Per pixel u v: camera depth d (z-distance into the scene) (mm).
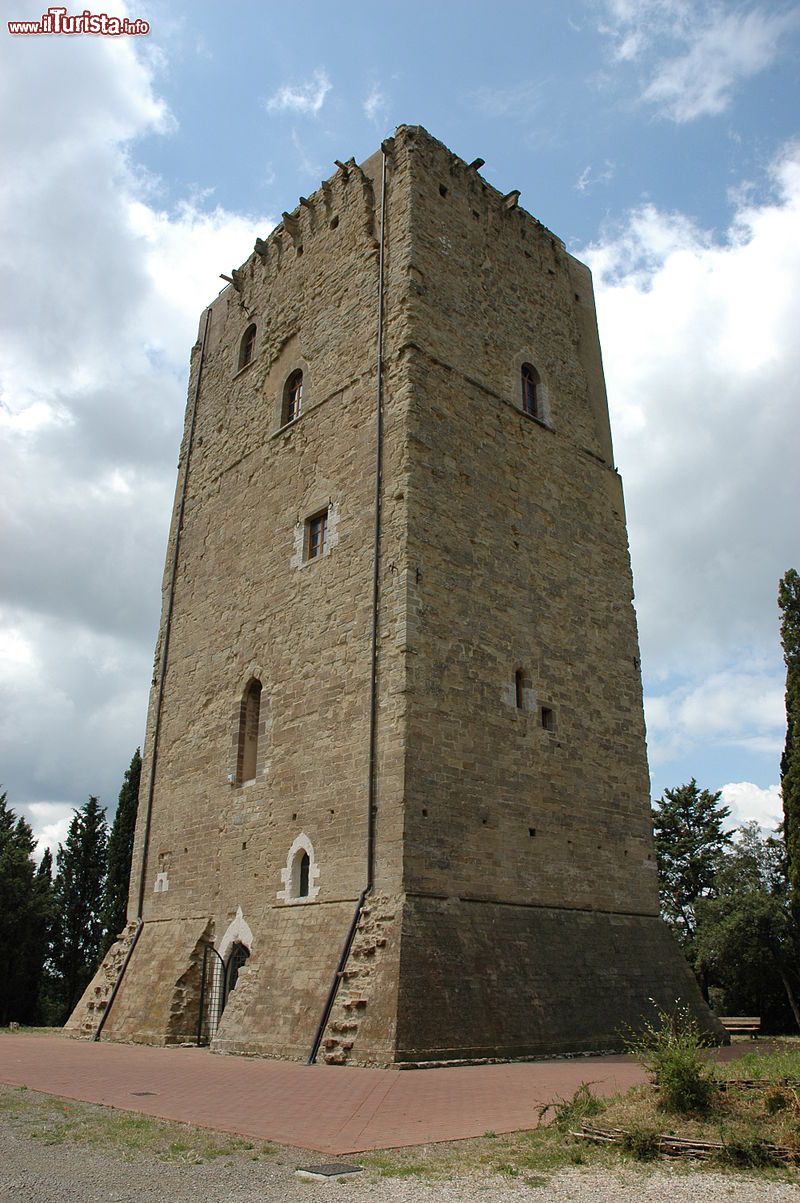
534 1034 17109
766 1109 9211
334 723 20109
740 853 46000
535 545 23422
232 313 30875
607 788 22750
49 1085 13258
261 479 26094
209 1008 21359
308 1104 11289
